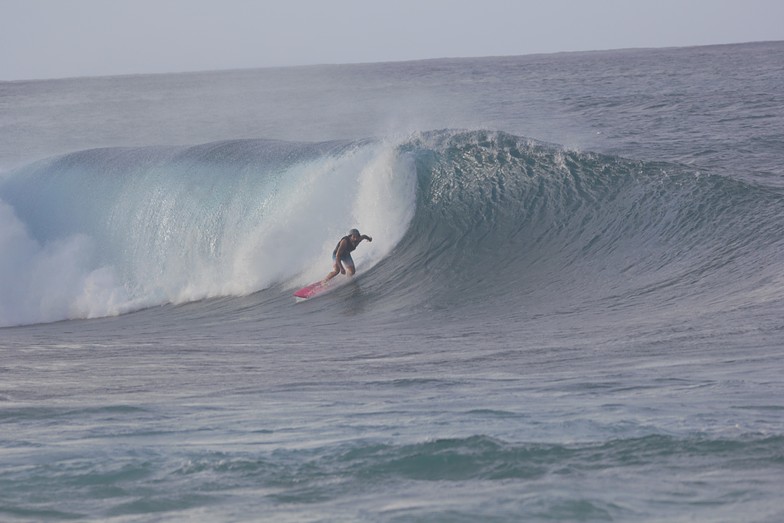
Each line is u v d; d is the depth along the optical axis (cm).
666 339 3450
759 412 1983
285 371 3231
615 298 4753
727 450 1603
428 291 5475
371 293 5603
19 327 6312
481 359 3288
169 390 2834
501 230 6262
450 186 6662
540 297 5003
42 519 1363
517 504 1346
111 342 4644
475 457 1622
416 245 6272
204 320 5581
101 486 1541
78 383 3070
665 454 1598
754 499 1330
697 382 2488
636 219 6122
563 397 2345
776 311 3862
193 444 1878
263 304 5869
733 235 5638
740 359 2888
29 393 2844
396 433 1902
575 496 1375
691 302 4400
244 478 1563
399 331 4422
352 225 6544
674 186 6391
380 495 1438
